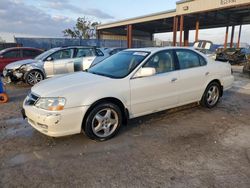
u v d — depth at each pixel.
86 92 3.64
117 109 3.94
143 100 4.26
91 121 3.69
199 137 4.04
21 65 8.80
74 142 3.82
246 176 2.88
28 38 25.64
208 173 2.95
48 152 3.50
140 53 4.62
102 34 40.59
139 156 3.38
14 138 3.99
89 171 3.00
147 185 2.71
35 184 2.73
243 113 5.40
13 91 7.98
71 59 9.40
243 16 25.98
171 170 3.02
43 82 4.15
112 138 3.98
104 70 4.54
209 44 12.93
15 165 3.14
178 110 5.54
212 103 5.72
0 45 21.62
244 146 3.71
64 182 2.77
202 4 19.23
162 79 4.49
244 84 9.39
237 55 19.69
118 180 2.81
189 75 4.97
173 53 4.86
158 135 4.12
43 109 3.49
